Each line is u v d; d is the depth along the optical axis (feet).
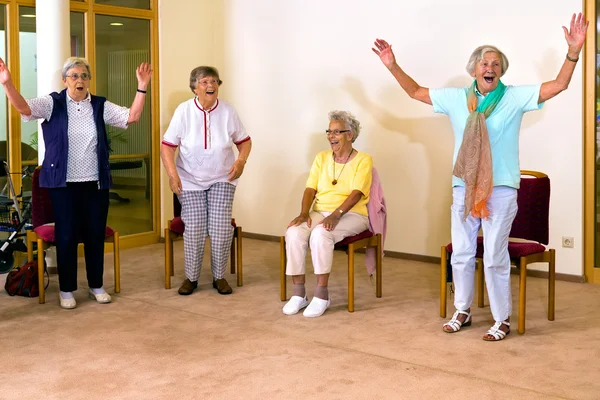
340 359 11.37
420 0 18.15
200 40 21.72
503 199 12.05
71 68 13.76
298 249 13.98
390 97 18.88
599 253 16.42
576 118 16.24
